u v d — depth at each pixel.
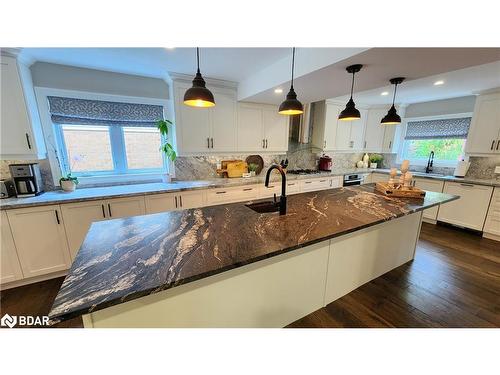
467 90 3.43
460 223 3.52
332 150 4.47
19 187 2.24
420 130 4.53
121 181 2.98
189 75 2.84
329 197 2.26
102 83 2.71
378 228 2.10
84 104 2.64
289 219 1.60
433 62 1.72
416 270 2.41
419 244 3.07
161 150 3.12
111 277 0.90
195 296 1.13
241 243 1.21
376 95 3.88
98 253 1.10
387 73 2.00
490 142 3.35
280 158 4.32
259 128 3.60
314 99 3.15
